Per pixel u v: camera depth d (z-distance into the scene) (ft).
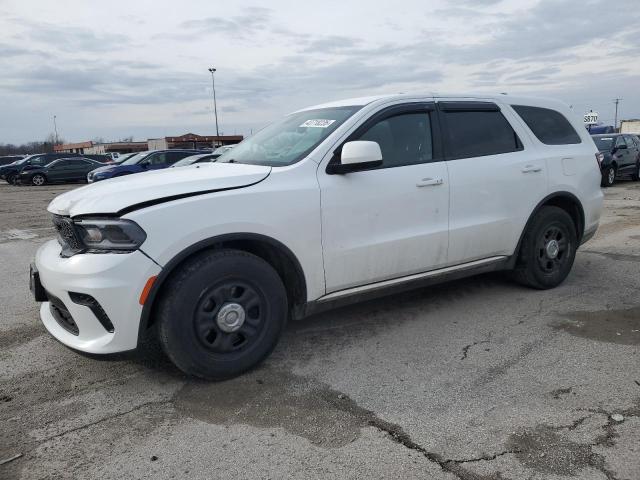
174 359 10.23
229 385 10.68
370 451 8.34
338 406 9.77
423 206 13.12
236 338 10.93
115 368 11.59
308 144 12.29
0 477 7.93
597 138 55.16
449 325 13.78
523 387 10.30
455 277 14.47
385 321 14.16
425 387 10.42
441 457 8.14
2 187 80.33
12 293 18.08
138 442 8.77
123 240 9.61
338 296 12.21
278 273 11.97
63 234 10.64
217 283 10.36
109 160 92.68
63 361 12.07
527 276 16.07
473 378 10.75
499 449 8.30
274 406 9.81
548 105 16.97
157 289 9.77
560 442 8.43
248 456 8.30
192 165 13.84
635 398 9.75
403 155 13.12
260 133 14.82
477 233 14.26
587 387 10.23
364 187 12.16
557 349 12.09
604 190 48.62
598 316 14.20
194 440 8.78
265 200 10.85
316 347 12.50
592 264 19.85
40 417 9.63
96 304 9.67
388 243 12.55
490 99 15.31
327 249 11.73
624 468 7.73
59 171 83.10
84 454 8.47
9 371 11.62
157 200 9.97
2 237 30.94
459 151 14.12
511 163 14.97
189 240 9.97
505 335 13.02
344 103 13.76
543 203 15.79
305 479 7.72
